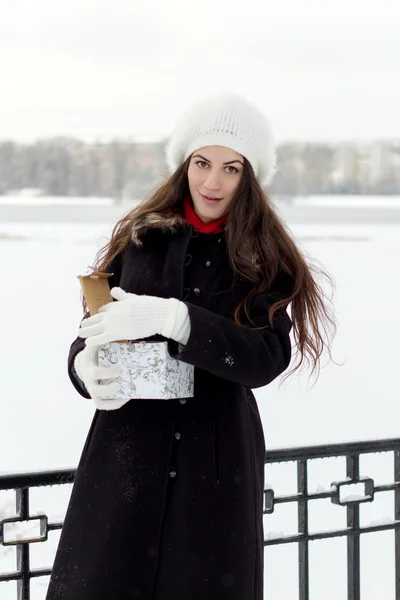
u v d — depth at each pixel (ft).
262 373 5.47
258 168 6.26
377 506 14.05
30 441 18.10
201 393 5.75
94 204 141.08
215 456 5.61
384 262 56.08
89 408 20.95
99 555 5.46
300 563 6.79
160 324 5.13
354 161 201.05
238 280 5.93
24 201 157.79
